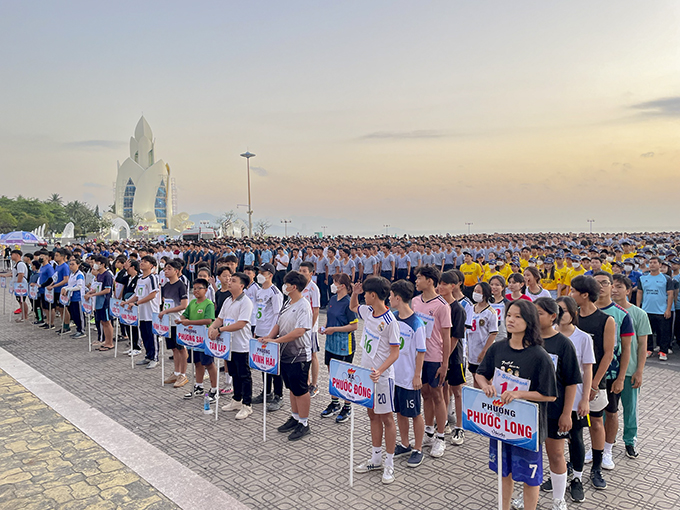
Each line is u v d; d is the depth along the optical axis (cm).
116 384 763
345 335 626
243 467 479
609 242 2044
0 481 441
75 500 407
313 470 473
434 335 512
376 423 465
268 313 683
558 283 1101
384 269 1692
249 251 2064
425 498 418
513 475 348
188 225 14712
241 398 653
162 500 407
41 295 1268
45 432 556
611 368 466
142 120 17600
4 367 831
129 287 922
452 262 1736
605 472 460
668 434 547
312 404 678
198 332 672
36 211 12038
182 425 594
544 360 340
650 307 884
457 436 540
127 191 15938
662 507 398
